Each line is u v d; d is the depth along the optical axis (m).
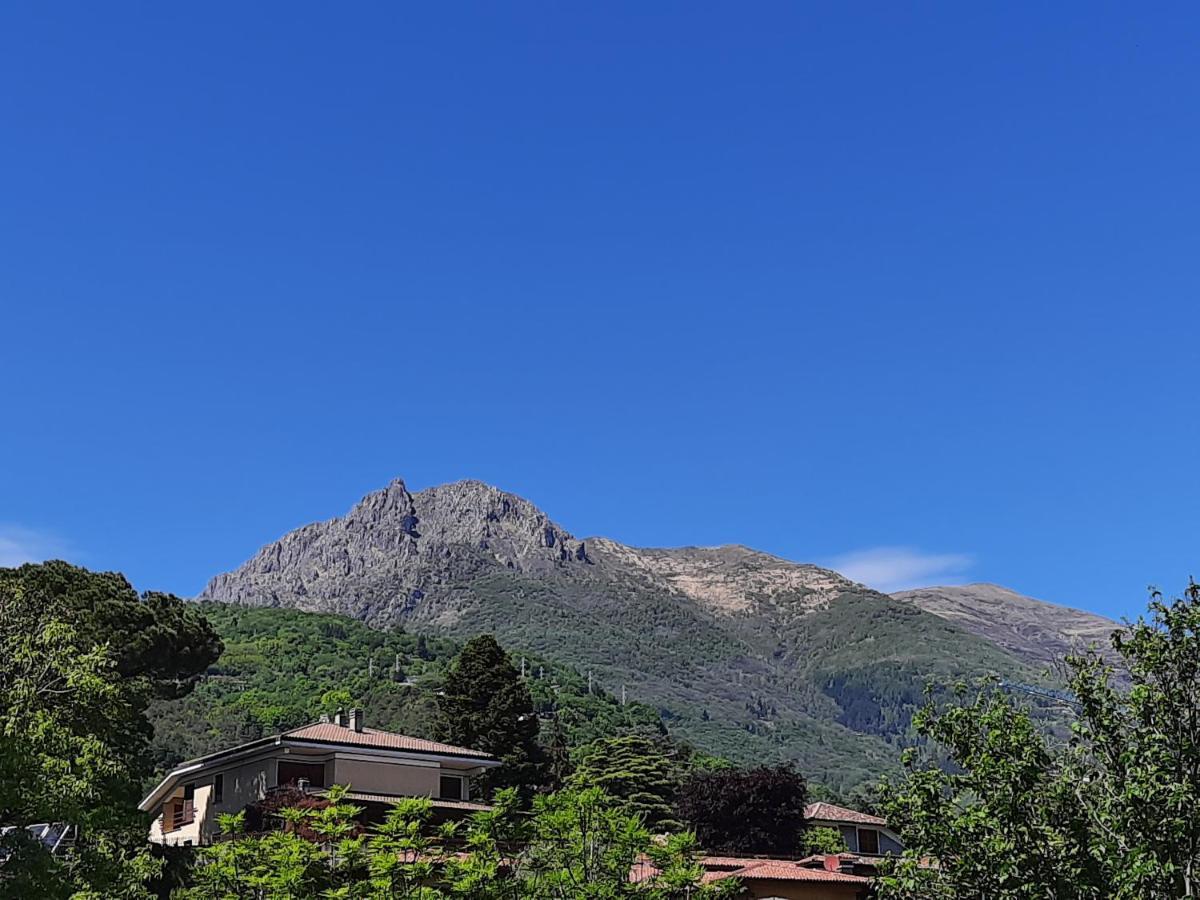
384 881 28.06
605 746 92.00
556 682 188.75
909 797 23.66
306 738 54.12
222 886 30.94
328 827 30.75
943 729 24.17
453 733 84.50
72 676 32.03
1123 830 21.23
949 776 23.36
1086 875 21.22
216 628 191.00
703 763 122.06
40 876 26.09
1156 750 21.23
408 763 56.34
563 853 28.69
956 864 22.81
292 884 29.05
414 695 130.38
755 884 49.38
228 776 57.72
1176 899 20.66
